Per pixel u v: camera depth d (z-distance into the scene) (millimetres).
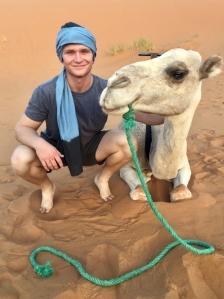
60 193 1540
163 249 1100
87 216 1335
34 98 1246
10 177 1780
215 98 3123
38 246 1185
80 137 1325
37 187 1642
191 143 2078
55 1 11469
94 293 982
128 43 6320
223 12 7762
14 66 5449
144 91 1029
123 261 1083
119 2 10648
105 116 1314
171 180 1519
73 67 1183
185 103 1104
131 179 1500
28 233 1260
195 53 1108
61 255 1123
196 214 1283
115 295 975
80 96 1256
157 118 1343
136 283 997
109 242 1175
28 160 1261
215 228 1204
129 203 1367
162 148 1271
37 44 6793
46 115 1279
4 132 2607
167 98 1065
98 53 6012
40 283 1021
